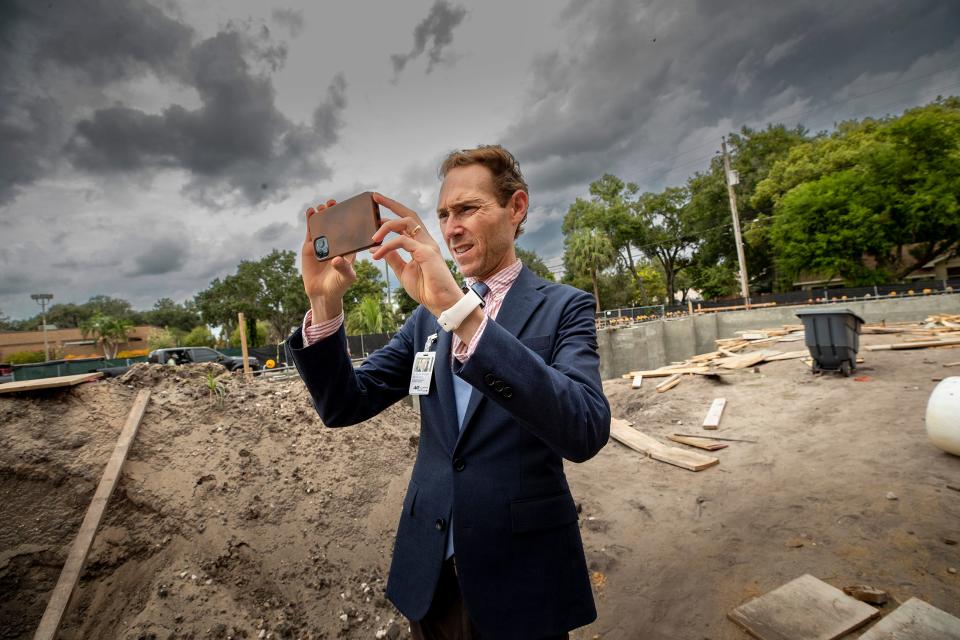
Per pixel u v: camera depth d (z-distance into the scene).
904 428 4.83
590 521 3.78
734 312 23.22
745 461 4.68
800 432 5.27
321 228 1.06
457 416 1.21
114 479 2.68
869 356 8.66
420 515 1.22
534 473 1.11
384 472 3.65
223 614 2.29
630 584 2.93
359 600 2.59
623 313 26.19
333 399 1.27
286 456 3.46
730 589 2.72
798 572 2.78
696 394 7.34
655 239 47.22
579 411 0.88
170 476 2.93
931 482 3.59
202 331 63.62
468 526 1.08
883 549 2.86
